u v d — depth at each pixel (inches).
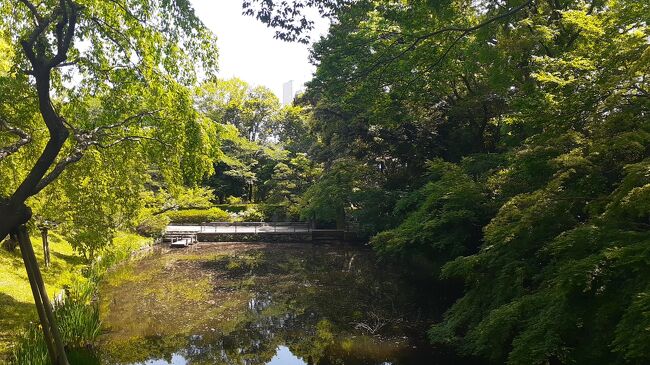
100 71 359.9
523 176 418.9
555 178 323.6
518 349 246.7
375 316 517.0
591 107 322.7
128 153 395.5
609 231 246.4
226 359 402.3
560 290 232.5
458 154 821.2
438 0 380.8
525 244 331.9
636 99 282.7
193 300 601.3
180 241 1077.1
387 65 444.5
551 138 345.1
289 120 1888.5
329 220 1190.9
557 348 237.5
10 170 393.1
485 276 366.9
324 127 1050.1
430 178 748.6
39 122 375.9
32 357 312.8
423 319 500.7
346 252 981.2
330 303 579.8
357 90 481.1
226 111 1904.5
